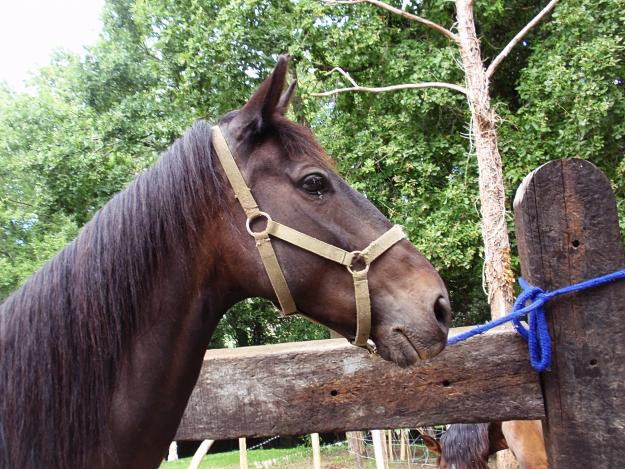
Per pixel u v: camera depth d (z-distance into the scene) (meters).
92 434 1.32
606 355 1.55
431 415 1.61
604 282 1.53
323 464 9.15
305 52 7.75
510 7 8.90
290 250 1.41
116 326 1.36
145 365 1.39
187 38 8.70
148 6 8.98
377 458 4.91
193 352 1.46
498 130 7.61
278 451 11.60
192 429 1.66
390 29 8.52
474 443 3.85
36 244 9.30
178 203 1.42
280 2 8.03
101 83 11.77
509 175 7.27
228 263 1.45
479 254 7.49
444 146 7.98
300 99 7.96
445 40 8.52
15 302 1.39
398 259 1.44
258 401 1.65
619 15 6.98
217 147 1.46
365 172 7.93
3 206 10.20
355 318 1.42
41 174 9.52
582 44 6.93
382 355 1.44
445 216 7.41
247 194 1.42
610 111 7.26
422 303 1.40
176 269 1.42
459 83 7.96
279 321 14.33
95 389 1.33
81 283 1.36
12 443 1.27
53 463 1.28
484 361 1.62
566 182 1.57
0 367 1.32
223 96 8.30
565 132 7.08
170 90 9.79
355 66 8.28
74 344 1.33
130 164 9.34
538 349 1.56
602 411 1.54
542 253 1.57
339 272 1.42
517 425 2.53
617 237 1.56
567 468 1.54
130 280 1.38
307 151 1.47
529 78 7.55
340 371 1.64
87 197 9.88
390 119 8.04
